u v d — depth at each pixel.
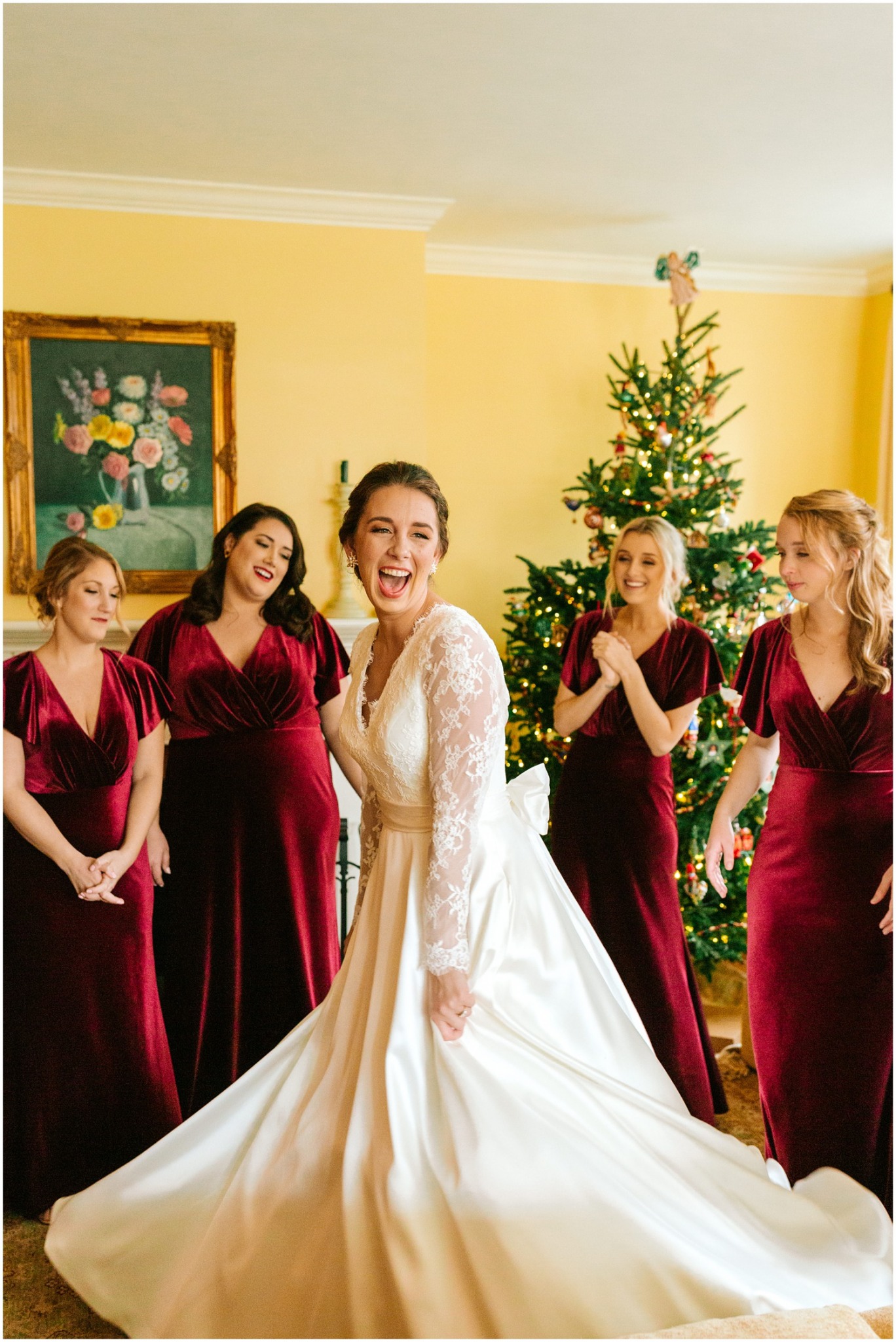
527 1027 1.88
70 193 4.05
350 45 2.96
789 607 2.85
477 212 4.45
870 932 2.17
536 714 4.07
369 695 1.94
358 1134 1.73
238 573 2.76
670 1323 1.61
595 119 3.49
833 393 5.43
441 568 5.05
